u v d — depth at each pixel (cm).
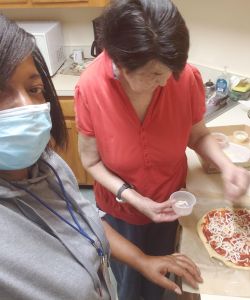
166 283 101
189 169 149
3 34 61
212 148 137
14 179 75
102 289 88
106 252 95
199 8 209
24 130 68
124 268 156
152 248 160
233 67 217
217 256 112
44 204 79
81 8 255
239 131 167
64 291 70
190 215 128
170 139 123
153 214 122
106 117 119
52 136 84
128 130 119
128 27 88
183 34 89
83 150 133
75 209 89
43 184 81
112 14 92
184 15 217
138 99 113
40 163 83
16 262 63
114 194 132
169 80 113
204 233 121
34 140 70
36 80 69
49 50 236
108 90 115
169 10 89
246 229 123
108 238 108
